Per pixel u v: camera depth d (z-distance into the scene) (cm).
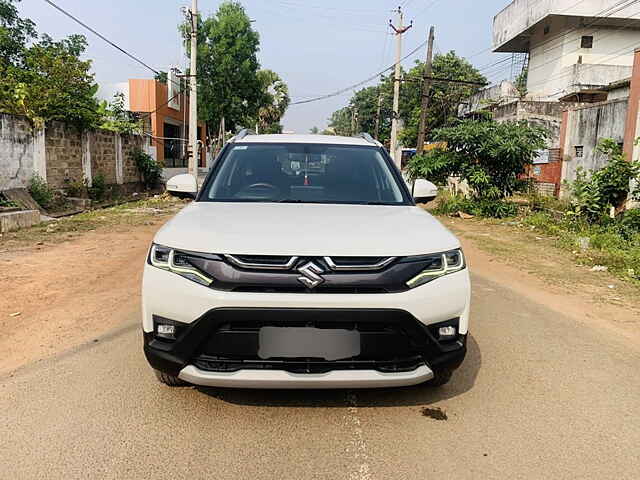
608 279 651
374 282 255
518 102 2519
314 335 254
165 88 2959
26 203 1161
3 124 1163
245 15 3566
